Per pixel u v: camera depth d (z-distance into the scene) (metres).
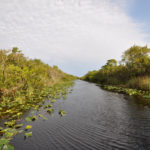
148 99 9.01
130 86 16.16
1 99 7.45
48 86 14.85
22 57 13.98
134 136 3.76
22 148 3.05
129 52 23.73
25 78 10.52
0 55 10.77
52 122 4.78
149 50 21.33
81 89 16.44
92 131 4.09
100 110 6.52
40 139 3.51
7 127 4.18
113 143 3.37
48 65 22.75
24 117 5.20
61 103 7.95
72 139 3.57
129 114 5.82
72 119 5.16
